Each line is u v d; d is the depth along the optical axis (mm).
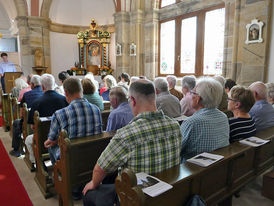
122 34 8273
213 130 1727
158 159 1396
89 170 2186
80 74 9570
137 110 1477
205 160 1505
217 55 6258
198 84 1820
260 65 4574
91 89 3268
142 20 8102
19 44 9602
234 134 2125
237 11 4891
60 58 9969
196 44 6758
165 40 7801
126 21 8281
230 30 5406
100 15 10211
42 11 8820
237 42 4988
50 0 8930
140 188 1068
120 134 1352
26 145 3213
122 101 2434
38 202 2500
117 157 1357
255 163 2066
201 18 6555
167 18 7602
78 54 10477
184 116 3002
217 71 6285
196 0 6566
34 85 3729
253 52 4668
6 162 3535
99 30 9930
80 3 10203
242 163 1905
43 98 2924
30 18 8609
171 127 1463
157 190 1158
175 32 7391
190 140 1762
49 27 9281
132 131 1339
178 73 7434
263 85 2668
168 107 2865
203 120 1709
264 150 2199
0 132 5199
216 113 1790
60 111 2244
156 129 1396
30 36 8719
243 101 2125
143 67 8367
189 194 1392
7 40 11680
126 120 2373
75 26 10234
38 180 2852
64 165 1999
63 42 10008
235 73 5086
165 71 7934
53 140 2299
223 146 1812
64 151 1949
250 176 2041
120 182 1128
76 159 2072
